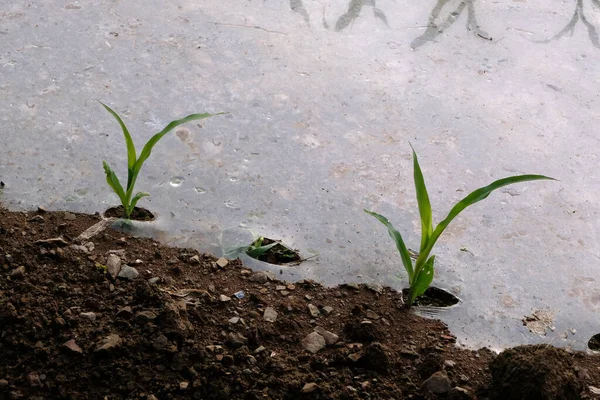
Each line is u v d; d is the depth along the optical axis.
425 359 2.04
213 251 2.19
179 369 2.00
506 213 2.28
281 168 2.32
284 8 2.67
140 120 2.38
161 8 2.64
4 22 2.56
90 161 2.30
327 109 2.44
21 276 2.09
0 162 2.29
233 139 2.37
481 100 2.49
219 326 2.07
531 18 2.70
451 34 2.64
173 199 2.26
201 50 2.54
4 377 1.98
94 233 2.19
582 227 2.27
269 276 2.15
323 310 2.11
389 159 2.36
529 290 2.17
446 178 2.33
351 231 2.23
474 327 2.11
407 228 2.24
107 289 2.09
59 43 2.53
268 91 2.47
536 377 1.96
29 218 2.20
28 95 2.41
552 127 2.45
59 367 1.99
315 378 2.00
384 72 2.53
